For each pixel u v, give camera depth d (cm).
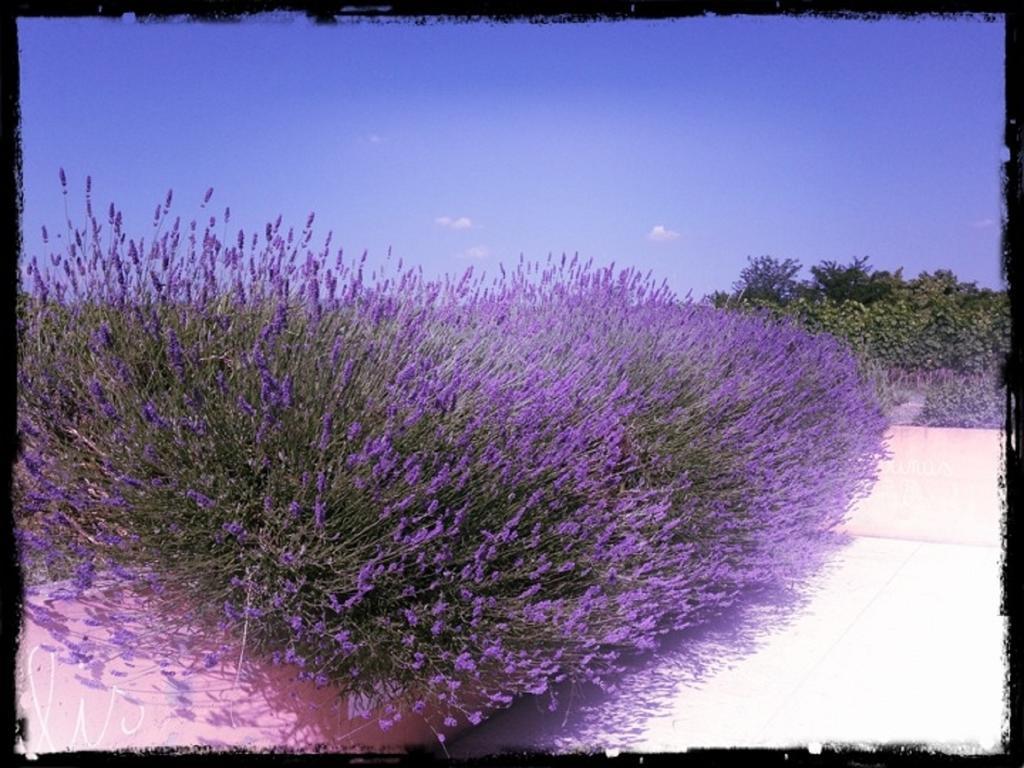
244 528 270
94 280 316
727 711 411
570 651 333
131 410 283
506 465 316
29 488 278
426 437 304
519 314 527
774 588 609
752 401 573
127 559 272
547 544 334
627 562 380
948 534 907
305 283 333
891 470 944
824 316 1343
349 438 283
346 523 278
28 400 289
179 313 321
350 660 290
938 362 1262
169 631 273
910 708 423
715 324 653
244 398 280
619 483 416
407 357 334
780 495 546
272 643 281
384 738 323
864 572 734
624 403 459
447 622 292
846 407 793
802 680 460
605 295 593
